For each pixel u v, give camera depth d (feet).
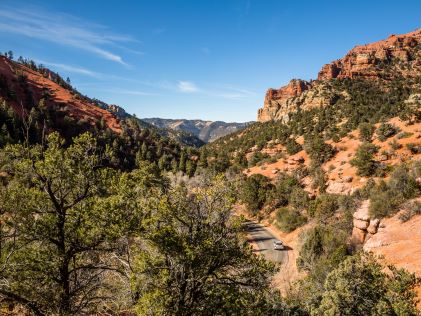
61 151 41.57
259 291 40.88
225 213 39.37
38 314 37.65
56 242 39.99
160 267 35.99
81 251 42.22
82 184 42.29
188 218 39.06
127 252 42.93
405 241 102.78
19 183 39.11
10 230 37.88
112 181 44.75
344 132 299.17
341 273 60.95
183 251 35.63
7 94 380.99
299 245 152.56
